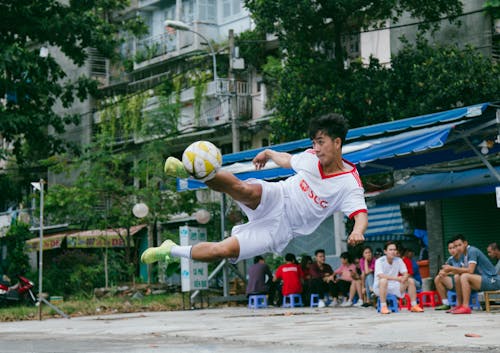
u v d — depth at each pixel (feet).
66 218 82.38
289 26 61.77
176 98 88.07
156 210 78.74
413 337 23.21
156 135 85.46
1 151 70.69
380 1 60.49
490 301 38.65
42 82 70.33
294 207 16.79
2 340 28.12
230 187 16.15
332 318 35.94
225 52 89.45
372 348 19.85
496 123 38.47
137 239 91.71
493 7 64.85
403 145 39.45
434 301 44.42
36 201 82.64
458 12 61.21
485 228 61.05
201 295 55.21
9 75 66.64
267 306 54.85
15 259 85.30
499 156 48.37
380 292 39.14
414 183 55.42
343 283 50.83
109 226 81.10
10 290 65.10
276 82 83.41
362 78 60.29
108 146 86.33
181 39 95.81
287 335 25.88
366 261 47.14
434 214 64.03
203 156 15.57
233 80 67.72
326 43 64.54
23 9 68.39
